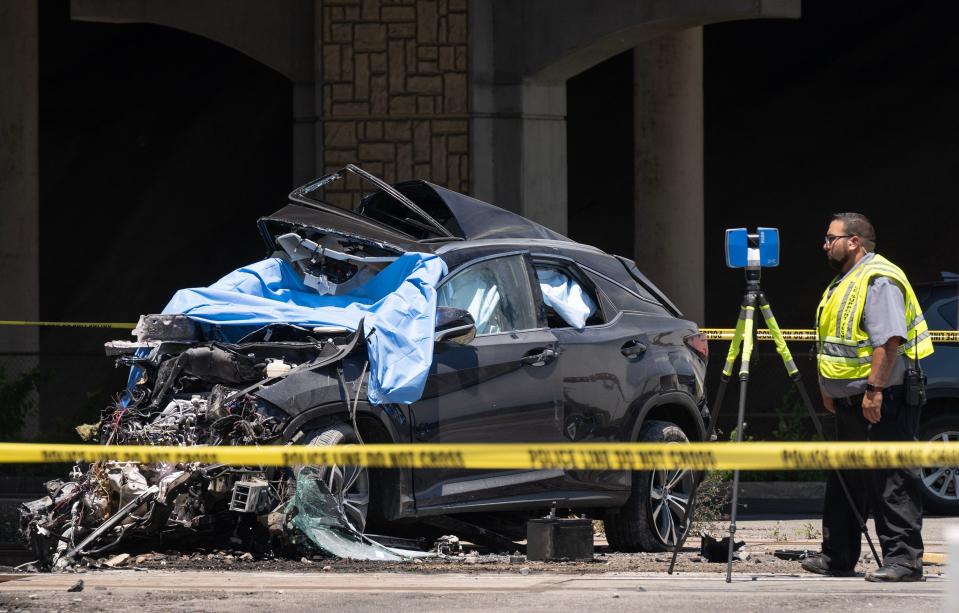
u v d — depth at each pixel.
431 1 68.75
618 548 40.16
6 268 85.50
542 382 37.47
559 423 37.69
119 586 28.98
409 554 35.12
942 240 119.44
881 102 139.25
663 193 84.81
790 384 75.31
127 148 141.12
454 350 36.22
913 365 30.31
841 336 30.66
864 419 30.50
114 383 107.06
